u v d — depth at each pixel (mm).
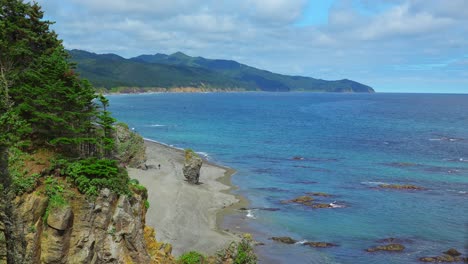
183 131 152500
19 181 26000
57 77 32438
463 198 68312
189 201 60375
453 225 55844
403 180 80688
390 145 125750
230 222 55719
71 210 26797
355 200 67125
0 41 31656
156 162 83750
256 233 52344
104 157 33688
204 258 37312
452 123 197250
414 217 59031
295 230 53750
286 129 166375
